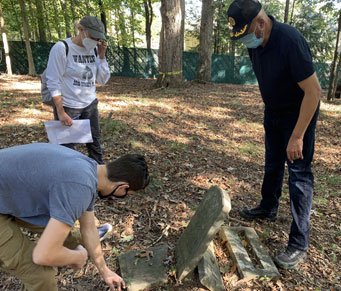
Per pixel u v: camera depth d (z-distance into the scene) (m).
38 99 8.27
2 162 1.81
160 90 11.34
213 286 2.46
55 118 3.56
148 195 3.77
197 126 6.85
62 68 3.36
